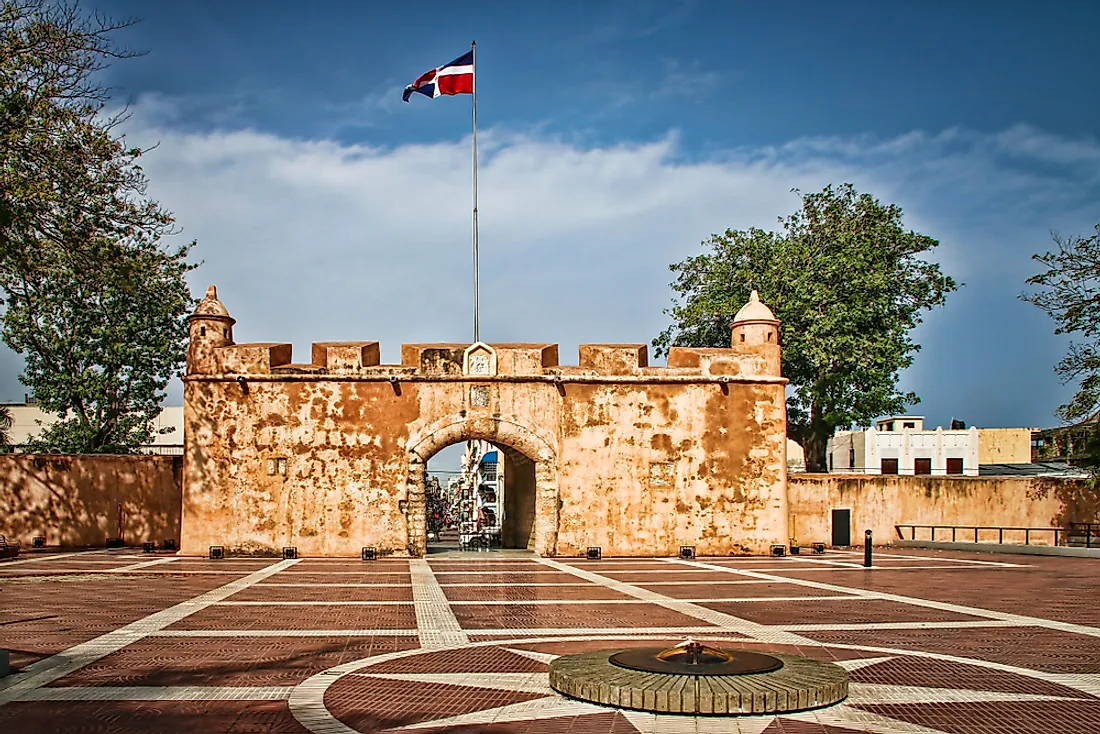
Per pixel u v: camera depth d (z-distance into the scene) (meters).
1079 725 9.31
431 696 10.40
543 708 9.88
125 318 40.16
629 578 22.77
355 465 28.94
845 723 9.35
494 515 50.09
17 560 27.20
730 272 43.03
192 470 28.81
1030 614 16.69
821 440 43.09
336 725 9.27
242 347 29.12
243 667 11.84
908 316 42.06
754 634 14.38
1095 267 31.44
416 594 19.44
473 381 29.28
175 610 16.88
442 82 33.50
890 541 34.38
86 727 9.12
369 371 29.05
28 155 22.45
